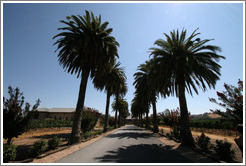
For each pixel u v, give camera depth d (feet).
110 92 84.33
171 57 38.91
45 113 158.10
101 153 24.91
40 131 73.87
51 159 21.31
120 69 86.12
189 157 22.40
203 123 91.20
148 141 40.14
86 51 40.09
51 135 61.26
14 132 24.62
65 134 66.59
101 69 45.50
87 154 24.23
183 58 38.19
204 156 23.11
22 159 22.00
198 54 38.37
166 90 50.80
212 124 80.28
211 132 78.74
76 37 41.55
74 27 41.01
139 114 183.01
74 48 39.99
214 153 24.27
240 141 16.84
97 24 43.98
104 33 43.50
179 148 29.99
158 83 42.57
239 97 20.70
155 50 42.55
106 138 47.60
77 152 25.90
